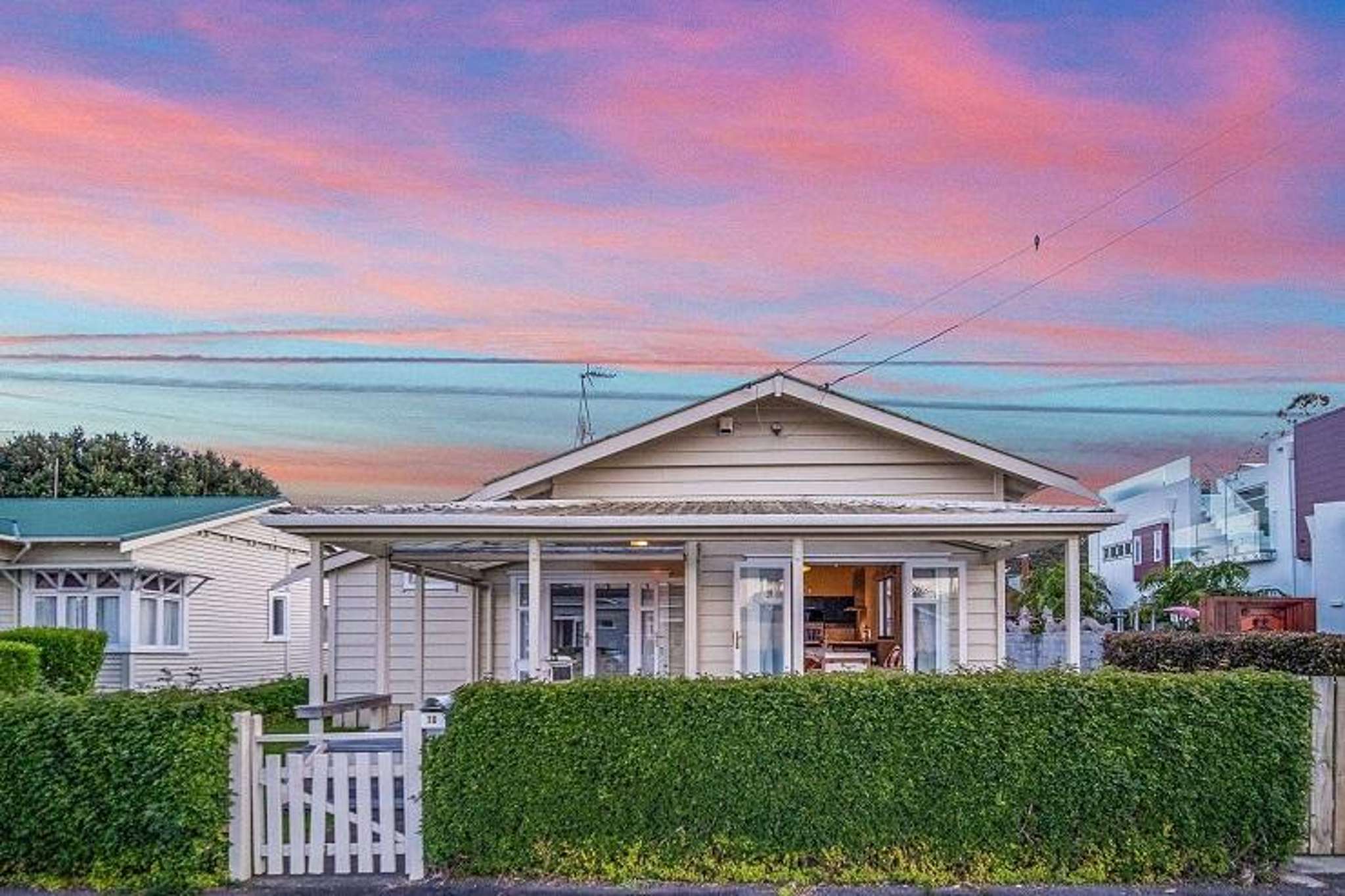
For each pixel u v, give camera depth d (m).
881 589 18.16
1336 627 27.70
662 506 14.23
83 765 8.72
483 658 19.12
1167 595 33.41
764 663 15.77
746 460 16.50
